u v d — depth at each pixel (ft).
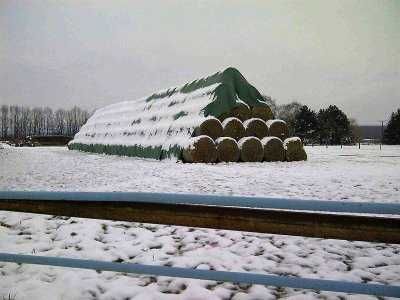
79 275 11.75
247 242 15.64
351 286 5.91
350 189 27.68
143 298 10.23
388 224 4.79
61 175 38.37
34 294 10.45
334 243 15.56
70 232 17.02
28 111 367.86
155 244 15.56
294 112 309.22
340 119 255.50
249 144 60.44
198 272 6.20
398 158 72.64
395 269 12.74
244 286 11.05
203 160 56.85
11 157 67.62
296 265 13.14
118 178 35.58
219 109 63.05
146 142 70.23
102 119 101.76
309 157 77.00
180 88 77.41
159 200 5.36
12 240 15.81
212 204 5.26
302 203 5.02
